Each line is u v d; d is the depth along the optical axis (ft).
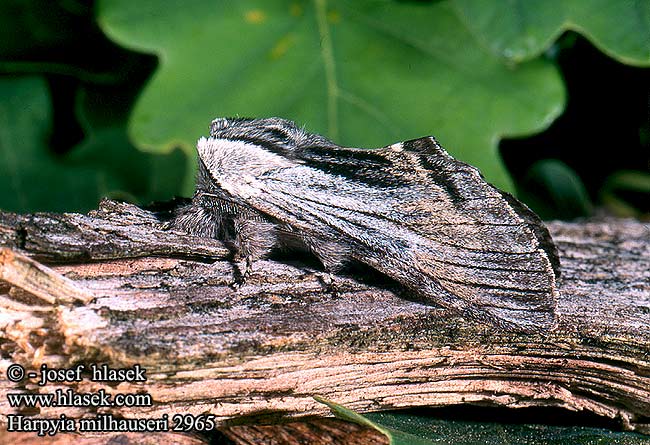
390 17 0.57
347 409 0.48
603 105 0.63
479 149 0.57
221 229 0.50
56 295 0.47
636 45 0.55
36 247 0.48
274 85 0.56
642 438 0.51
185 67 0.56
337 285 0.50
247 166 0.49
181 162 0.62
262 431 0.50
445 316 0.49
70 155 0.61
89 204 0.61
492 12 0.56
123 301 0.48
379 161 0.50
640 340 0.50
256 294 0.49
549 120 0.57
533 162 0.65
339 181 0.49
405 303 0.50
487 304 0.49
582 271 0.53
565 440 0.50
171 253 0.49
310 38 0.57
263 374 0.48
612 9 0.55
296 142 0.50
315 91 0.56
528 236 0.49
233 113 0.56
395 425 0.50
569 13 0.55
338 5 0.57
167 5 0.56
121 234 0.49
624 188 0.65
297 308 0.49
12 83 0.61
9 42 0.60
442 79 0.57
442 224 0.49
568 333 0.49
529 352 0.50
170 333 0.47
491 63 0.57
